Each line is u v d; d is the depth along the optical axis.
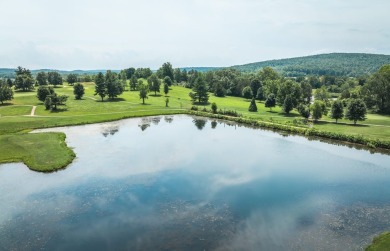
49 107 110.00
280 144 68.38
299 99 123.06
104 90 133.12
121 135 75.81
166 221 33.66
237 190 42.25
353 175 48.38
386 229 31.70
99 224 33.16
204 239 29.98
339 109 89.44
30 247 29.02
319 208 36.88
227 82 178.25
